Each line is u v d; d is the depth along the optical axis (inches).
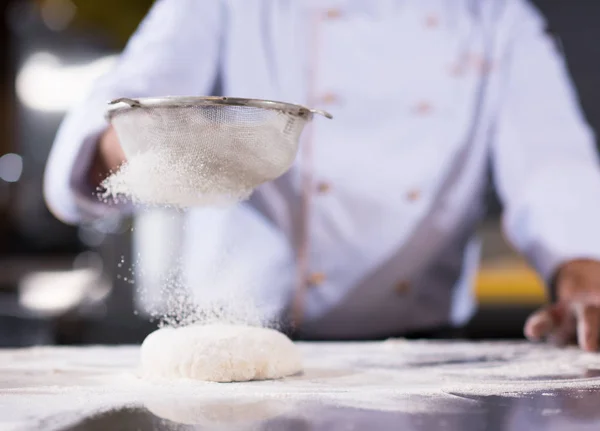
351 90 59.0
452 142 59.7
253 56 58.5
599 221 54.1
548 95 60.7
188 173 37.2
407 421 30.6
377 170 58.4
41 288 96.0
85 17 87.4
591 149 59.2
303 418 31.0
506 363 43.4
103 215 48.5
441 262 61.4
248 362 37.9
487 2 63.6
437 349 48.4
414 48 59.9
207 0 58.0
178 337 39.0
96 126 44.2
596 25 91.4
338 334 60.2
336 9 59.7
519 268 87.8
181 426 30.0
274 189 57.9
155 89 51.9
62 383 37.6
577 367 41.9
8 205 133.0
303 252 58.4
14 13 121.3
